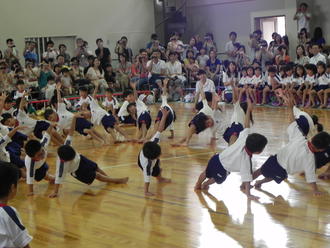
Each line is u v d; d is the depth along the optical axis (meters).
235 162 4.90
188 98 13.83
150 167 5.11
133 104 9.47
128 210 4.70
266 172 5.09
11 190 2.54
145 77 14.00
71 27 15.94
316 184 5.17
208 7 17.12
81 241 3.99
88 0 16.19
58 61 13.53
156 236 4.02
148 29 17.36
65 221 4.48
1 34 14.71
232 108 11.91
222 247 3.74
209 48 15.25
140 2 17.14
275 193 5.04
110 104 9.55
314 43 13.37
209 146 7.57
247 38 16.34
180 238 3.95
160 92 14.06
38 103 12.95
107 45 16.66
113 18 16.67
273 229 4.06
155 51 14.26
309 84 11.59
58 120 7.96
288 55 14.15
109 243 3.92
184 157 6.85
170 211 4.62
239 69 14.03
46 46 15.53
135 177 5.89
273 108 11.81
